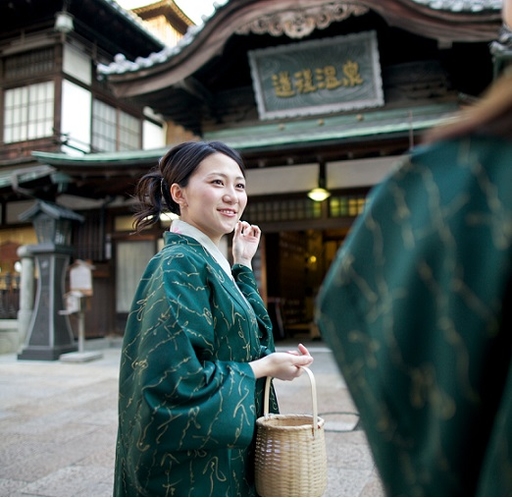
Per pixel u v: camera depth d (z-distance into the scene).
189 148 1.46
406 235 0.53
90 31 12.58
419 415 0.50
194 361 1.14
